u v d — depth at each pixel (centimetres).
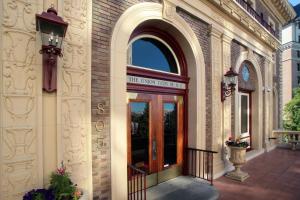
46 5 364
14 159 327
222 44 798
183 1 638
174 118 688
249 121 1147
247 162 937
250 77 1106
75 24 399
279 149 1264
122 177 461
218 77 779
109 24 458
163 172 646
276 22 1438
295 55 3919
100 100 436
